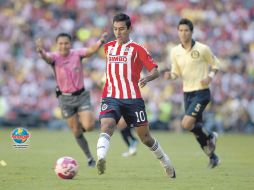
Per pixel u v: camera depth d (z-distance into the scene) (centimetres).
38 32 10388
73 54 4159
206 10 10838
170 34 10269
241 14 10812
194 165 4306
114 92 3238
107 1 10969
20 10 10819
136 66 3244
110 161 4556
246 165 4334
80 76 4166
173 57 4188
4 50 10075
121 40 3234
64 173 3341
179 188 3027
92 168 3997
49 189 2948
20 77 9444
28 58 9800
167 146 6281
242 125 8975
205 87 4122
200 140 4125
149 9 10781
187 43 4116
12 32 10388
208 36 10294
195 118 4103
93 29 10438
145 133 3281
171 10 10800
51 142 6481
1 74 9606
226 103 9000
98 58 9656
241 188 3061
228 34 10375
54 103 9131
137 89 3247
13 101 9156
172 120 8950
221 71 9512
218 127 8888
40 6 10900
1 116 9081
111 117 3173
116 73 3238
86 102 4159
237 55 9969
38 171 3756
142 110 3244
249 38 10381
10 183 3172
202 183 3238
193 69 4122
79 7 10906
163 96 9019
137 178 3441
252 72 9588
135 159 4747
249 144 6681
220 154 5381
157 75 3212
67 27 10462
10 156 4809
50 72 9419
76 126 4144
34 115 9094
